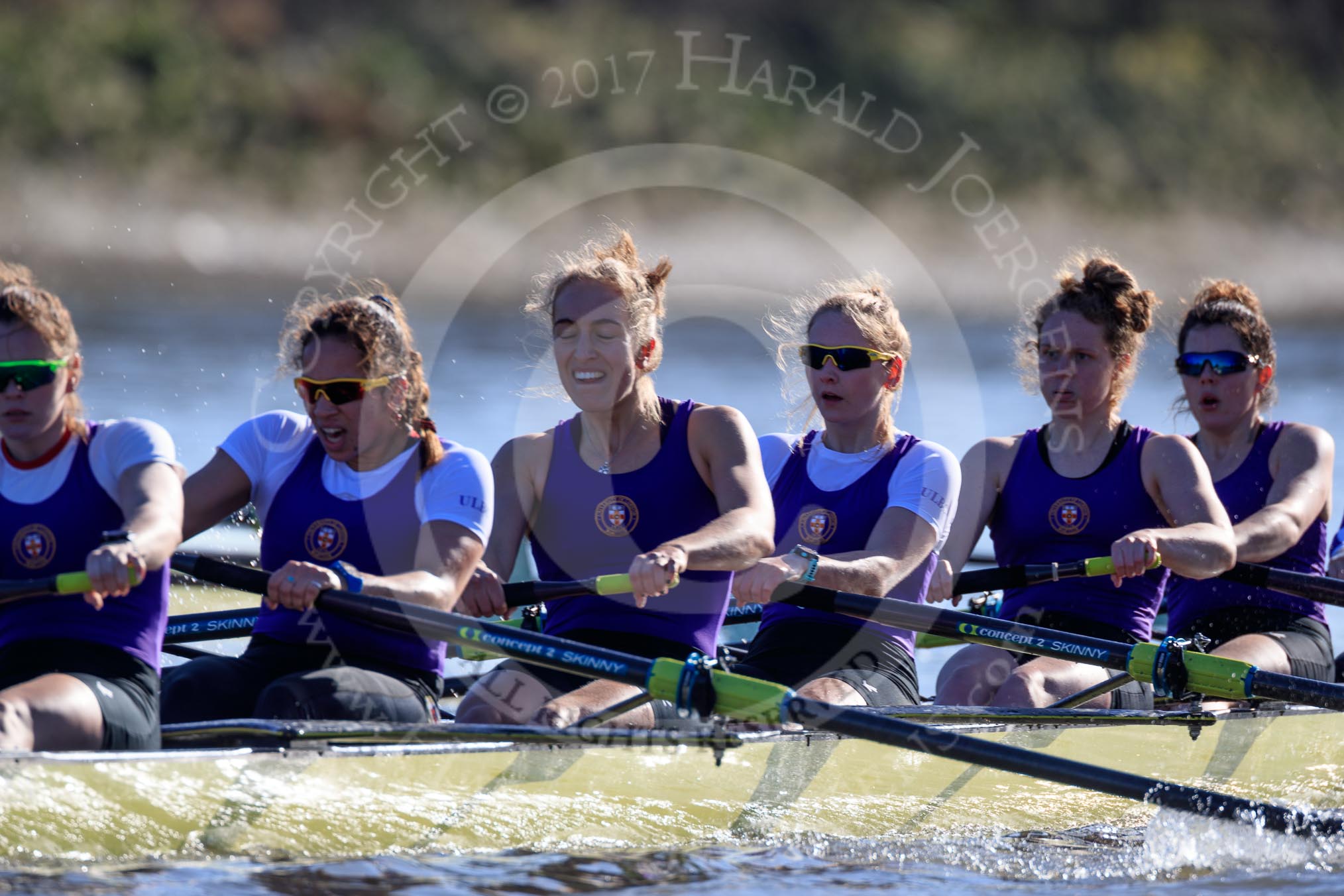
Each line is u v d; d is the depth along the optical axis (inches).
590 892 779.4
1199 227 6643.7
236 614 1023.6
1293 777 1106.7
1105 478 1080.8
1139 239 6368.1
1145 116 7062.0
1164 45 7598.4
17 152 5255.9
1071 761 848.3
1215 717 1040.8
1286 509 1155.3
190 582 1296.8
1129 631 1090.7
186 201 5300.2
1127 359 1079.6
